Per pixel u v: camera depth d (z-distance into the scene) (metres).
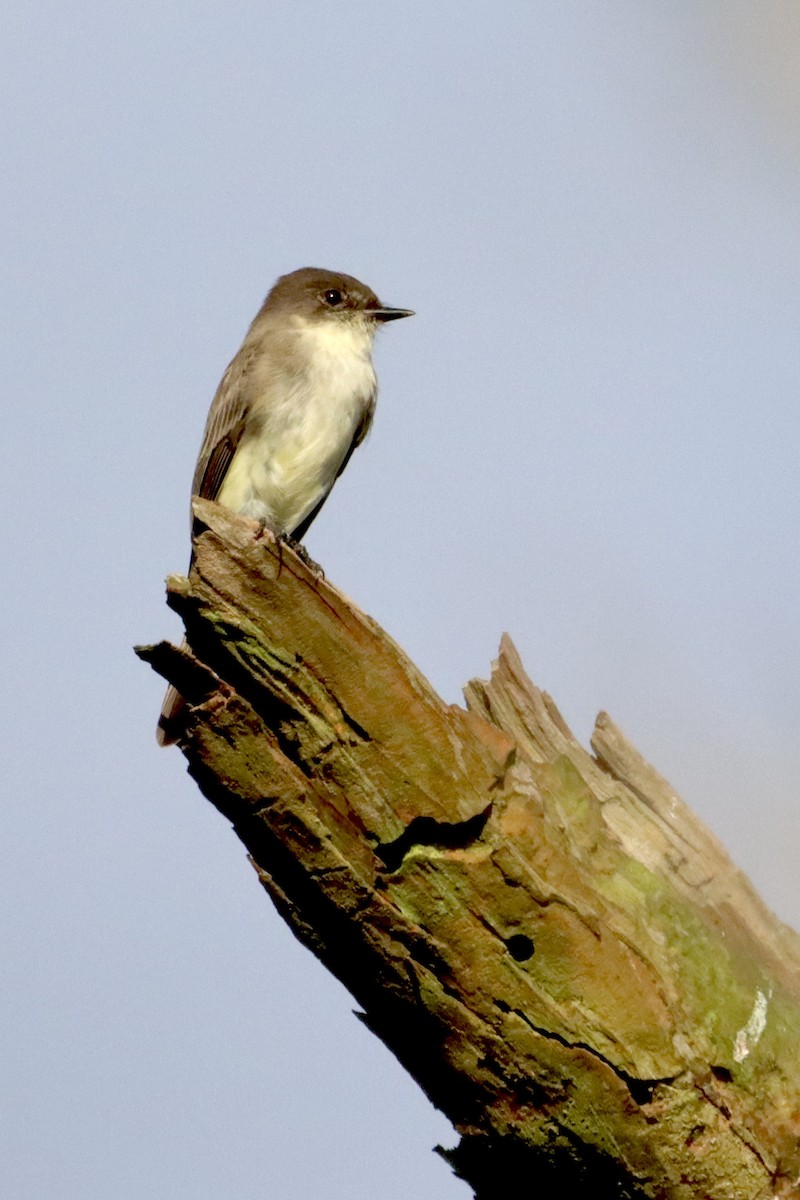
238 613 6.34
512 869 6.29
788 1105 6.41
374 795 6.33
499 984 6.28
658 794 7.32
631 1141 6.25
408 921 6.30
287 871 6.39
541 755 6.90
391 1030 6.58
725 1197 6.27
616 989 6.31
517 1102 6.38
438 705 6.46
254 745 6.26
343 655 6.36
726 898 6.99
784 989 6.71
